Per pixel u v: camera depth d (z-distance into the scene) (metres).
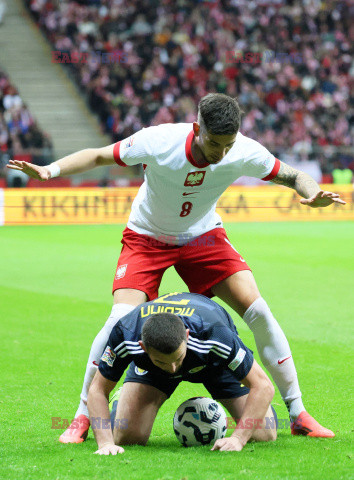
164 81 43.94
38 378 10.41
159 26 46.50
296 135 43.38
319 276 19.50
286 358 7.61
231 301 7.83
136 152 7.43
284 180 7.88
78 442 7.29
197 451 6.75
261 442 7.11
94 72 43.31
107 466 6.28
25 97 43.09
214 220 8.18
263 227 32.19
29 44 45.06
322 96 45.91
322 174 39.88
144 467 6.22
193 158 7.36
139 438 7.10
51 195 33.28
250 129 42.44
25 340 12.74
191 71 44.84
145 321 6.48
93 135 42.47
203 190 7.69
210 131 6.74
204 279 7.97
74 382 10.23
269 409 7.22
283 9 49.12
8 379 10.34
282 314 14.81
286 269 20.66
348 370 10.69
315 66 47.19
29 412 8.77
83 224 33.28
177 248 7.99
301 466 6.21
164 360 6.16
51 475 6.09
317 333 13.16
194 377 7.25
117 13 46.06
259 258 22.73
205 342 6.59
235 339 6.71
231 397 7.28
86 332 13.38
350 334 13.06
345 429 7.89
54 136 42.06
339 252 24.05
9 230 30.61
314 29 49.06
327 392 9.54
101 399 6.86
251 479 5.89
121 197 34.16
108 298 16.69
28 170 7.02
